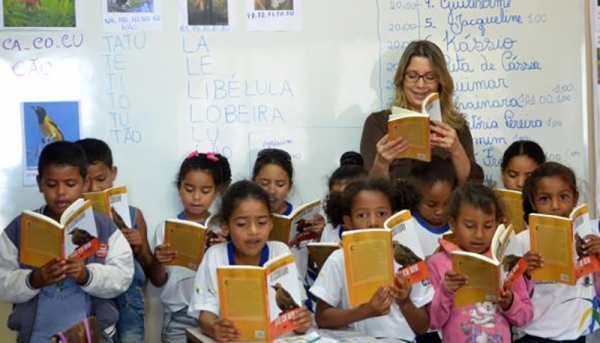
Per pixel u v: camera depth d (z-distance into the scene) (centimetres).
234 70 290
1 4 272
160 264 264
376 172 253
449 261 216
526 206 241
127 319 251
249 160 293
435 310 205
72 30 277
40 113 276
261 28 291
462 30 308
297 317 184
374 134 287
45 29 275
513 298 204
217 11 288
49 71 276
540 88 314
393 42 303
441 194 245
